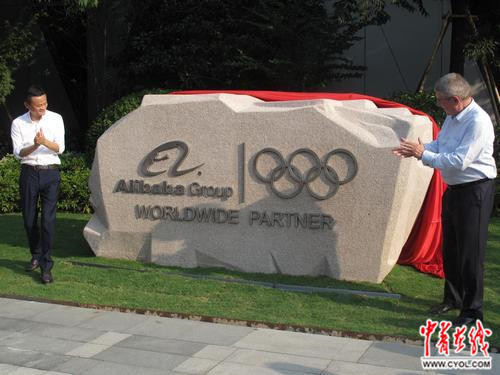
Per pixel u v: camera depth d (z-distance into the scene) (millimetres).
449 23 12094
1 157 15680
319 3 13203
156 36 13531
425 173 6809
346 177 6250
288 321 5262
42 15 15047
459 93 4840
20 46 13703
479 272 4988
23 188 6457
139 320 5402
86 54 16172
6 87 13602
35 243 6805
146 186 7047
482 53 10891
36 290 6184
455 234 5238
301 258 6512
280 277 6480
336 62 13891
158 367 4414
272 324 5176
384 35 13578
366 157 6176
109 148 7191
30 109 6309
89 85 14656
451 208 5090
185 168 6863
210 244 6844
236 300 5840
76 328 5223
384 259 6254
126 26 14641
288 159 6465
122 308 5641
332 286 6164
